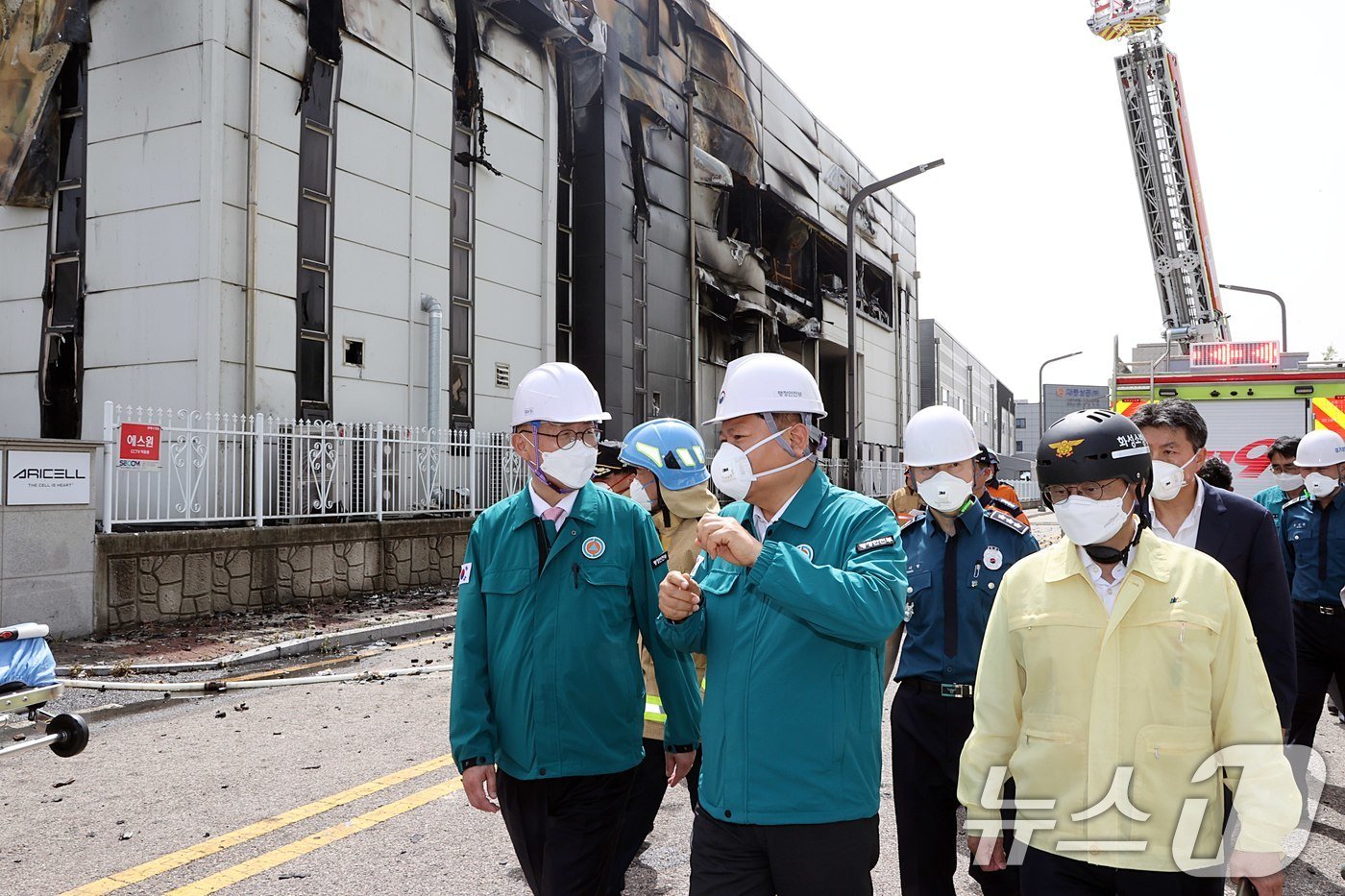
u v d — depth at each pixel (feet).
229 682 23.43
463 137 52.11
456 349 51.34
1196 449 11.02
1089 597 7.11
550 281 58.03
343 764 17.08
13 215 42.24
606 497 9.18
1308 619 15.03
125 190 39.99
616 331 62.49
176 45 39.17
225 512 33.99
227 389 38.86
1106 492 6.75
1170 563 7.02
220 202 38.70
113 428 30.09
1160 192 66.90
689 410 75.77
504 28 54.95
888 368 121.90
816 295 100.73
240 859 12.82
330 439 38.86
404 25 48.01
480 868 12.51
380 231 46.42
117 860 12.78
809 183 98.58
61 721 14.11
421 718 20.38
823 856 6.92
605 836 8.70
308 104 42.80
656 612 8.93
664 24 73.00
